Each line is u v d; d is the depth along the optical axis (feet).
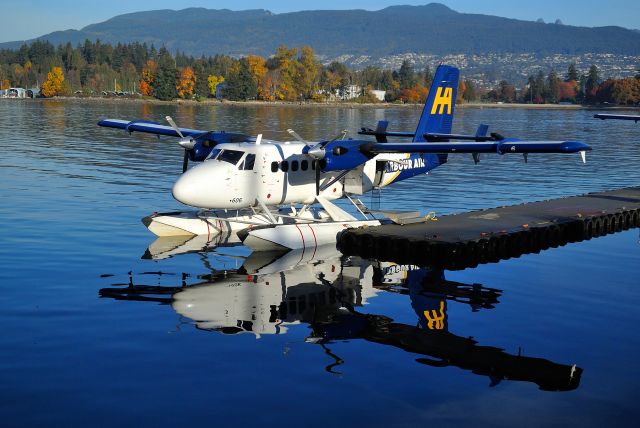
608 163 165.37
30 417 34.88
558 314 53.26
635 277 65.26
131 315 50.80
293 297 57.16
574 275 66.13
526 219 85.87
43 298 54.29
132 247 73.36
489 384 39.83
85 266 64.69
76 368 40.86
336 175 84.23
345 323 50.47
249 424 34.63
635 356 44.47
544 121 403.54
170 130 91.15
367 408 36.65
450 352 44.68
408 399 37.76
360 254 74.64
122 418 34.94
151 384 38.88
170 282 60.49
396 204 103.96
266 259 70.95
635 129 312.29
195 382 39.27
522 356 44.19
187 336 46.65
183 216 81.51
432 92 91.76
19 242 73.20
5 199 99.76
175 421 34.76
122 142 195.72
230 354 43.60
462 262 71.36
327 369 41.52
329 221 82.07
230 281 61.72
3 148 172.96
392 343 46.26
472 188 121.80
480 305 55.62
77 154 161.89
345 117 422.41
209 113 429.79
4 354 42.73
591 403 37.58
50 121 291.99
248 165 77.51
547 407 37.01
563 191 120.26
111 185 115.55
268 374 40.60
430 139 91.76
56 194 105.19
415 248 73.46
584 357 44.19
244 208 79.66
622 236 86.17
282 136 238.89
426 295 58.59
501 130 300.61
